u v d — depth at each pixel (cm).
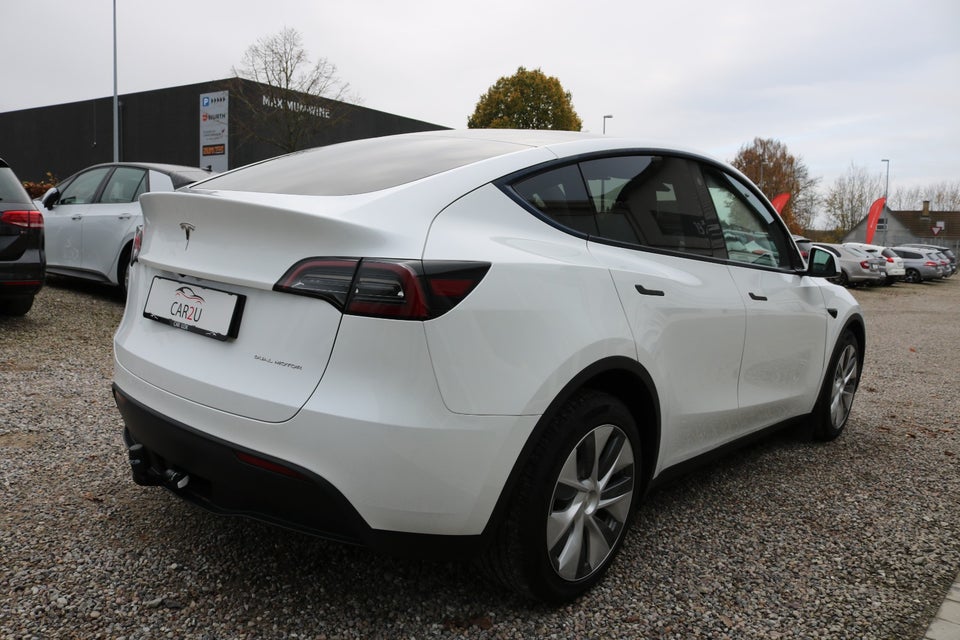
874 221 3300
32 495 282
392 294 179
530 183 228
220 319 204
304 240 190
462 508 189
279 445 186
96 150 3684
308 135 2733
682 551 268
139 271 248
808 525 300
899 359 809
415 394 180
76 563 233
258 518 198
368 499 182
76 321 639
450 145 250
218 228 209
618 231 251
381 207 196
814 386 386
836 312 397
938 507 328
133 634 199
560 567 215
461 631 209
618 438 232
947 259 3509
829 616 229
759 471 366
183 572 231
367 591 227
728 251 311
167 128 3288
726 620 222
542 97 3891
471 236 200
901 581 254
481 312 189
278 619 209
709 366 280
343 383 181
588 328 215
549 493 205
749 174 5984
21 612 205
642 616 222
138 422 222
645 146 282
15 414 376
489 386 190
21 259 558
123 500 283
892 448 421
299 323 188
